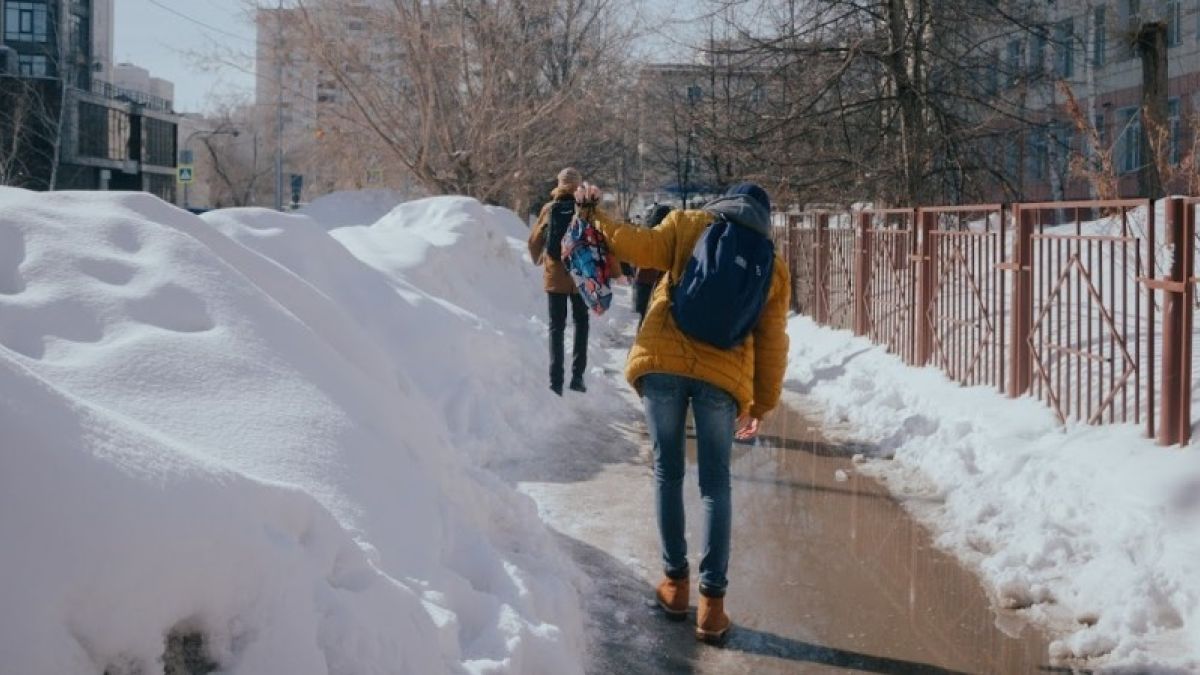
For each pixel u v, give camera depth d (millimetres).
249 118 67500
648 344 4820
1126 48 25297
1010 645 4750
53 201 4727
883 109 20891
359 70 26516
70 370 3740
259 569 2877
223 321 4355
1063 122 23156
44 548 2420
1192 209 6203
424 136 26328
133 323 4129
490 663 3553
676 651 4645
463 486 4871
